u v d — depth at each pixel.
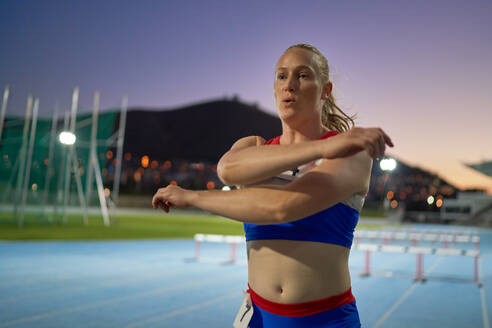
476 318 5.77
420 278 9.05
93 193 23.28
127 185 68.00
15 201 19.14
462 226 55.12
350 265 11.74
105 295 6.45
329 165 1.15
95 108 21.14
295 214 1.12
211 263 10.60
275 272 1.25
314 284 1.22
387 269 10.95
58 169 19.84
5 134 19.78
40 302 5.85
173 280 8.04
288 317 1.23
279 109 1.34
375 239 23.03
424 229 39.09
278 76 1.34
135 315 5.32
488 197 68.56
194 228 24.91
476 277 8.73
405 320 5.58
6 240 13.49
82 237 15.73
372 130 0.97
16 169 19.61
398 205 72.31
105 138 21.42
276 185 1.15
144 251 12.78
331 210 1.22
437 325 5.37
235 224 33.41
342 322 1.23
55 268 8.88
